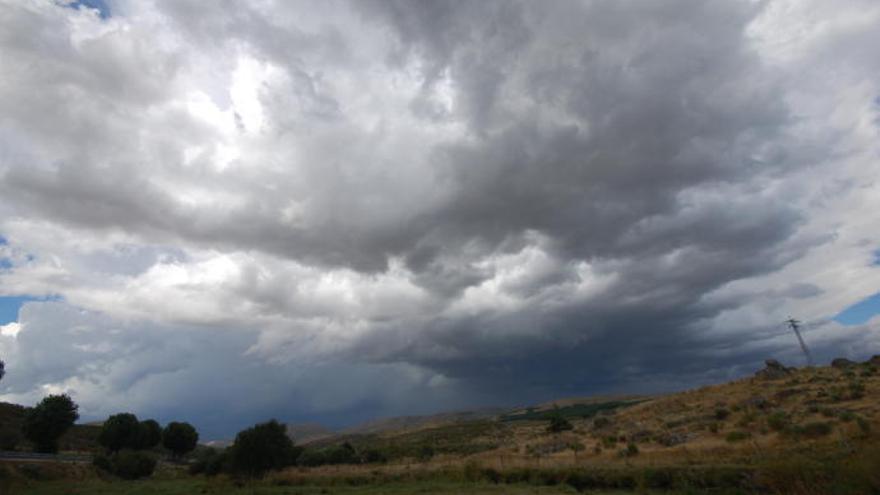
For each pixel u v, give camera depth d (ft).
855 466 93.04
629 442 205.46
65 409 277.23
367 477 164.66
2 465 180.04
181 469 294.25
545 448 225.97
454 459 225.15
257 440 192.85
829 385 227.61
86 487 169.68
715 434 188.65
